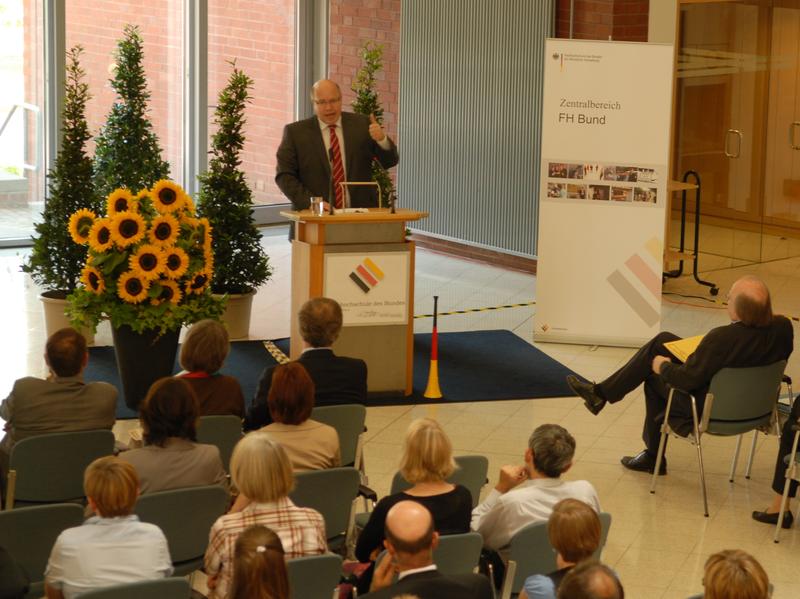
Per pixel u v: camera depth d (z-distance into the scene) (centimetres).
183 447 468
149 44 1366
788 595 539
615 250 941
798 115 1266
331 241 777
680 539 600
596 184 931
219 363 567
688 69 1195
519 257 1230
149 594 357
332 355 595
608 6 1133
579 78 916
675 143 1209
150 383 764
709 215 1247
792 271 1245
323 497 477
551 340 962
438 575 361
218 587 402
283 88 1464
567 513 376
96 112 1324
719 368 625
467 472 511
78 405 540
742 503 650
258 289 1127
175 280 752
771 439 752
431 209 1295
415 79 1288
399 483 494
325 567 389
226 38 1413
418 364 896
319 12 1459
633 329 950
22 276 1141
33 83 1273
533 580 374
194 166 1416
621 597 316
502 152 1209
